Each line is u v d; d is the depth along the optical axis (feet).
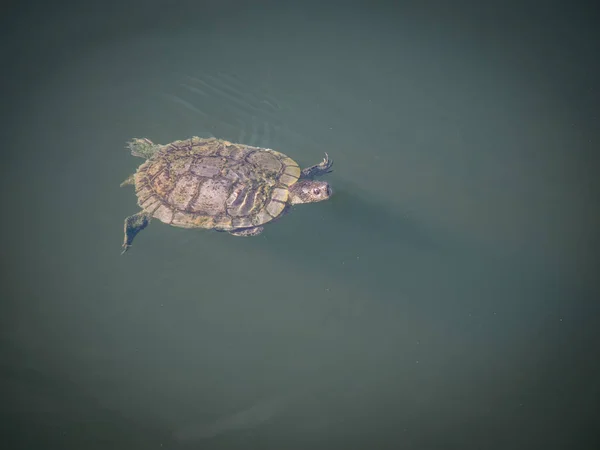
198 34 46.91
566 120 40.91
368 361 29.17
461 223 34.88
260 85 43.11
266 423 26.53
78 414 25.98
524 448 25.59
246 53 45.75
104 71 43.14
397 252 33.30
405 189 36.68
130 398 26.91
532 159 38.52
